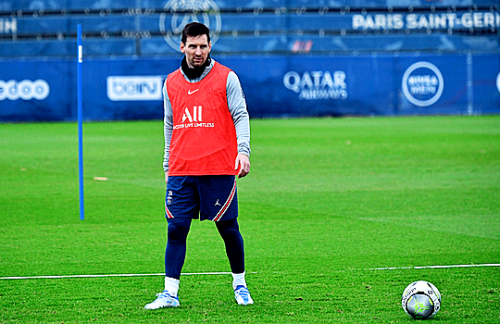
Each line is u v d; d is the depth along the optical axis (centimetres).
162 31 10950
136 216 2858
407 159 4872
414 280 1777
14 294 1670
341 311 1505
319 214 2872
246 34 11069
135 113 10000
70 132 7862
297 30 11144
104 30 10944
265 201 3222
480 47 11362
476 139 6344
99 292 1689
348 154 5231
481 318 1438
